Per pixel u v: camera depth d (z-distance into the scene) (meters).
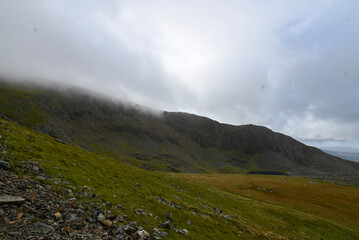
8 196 11.93
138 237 13.48
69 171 22.25
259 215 45.72
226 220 28.91
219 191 70.31
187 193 45.41
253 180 111.00
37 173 17.94
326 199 82.25
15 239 9.03
